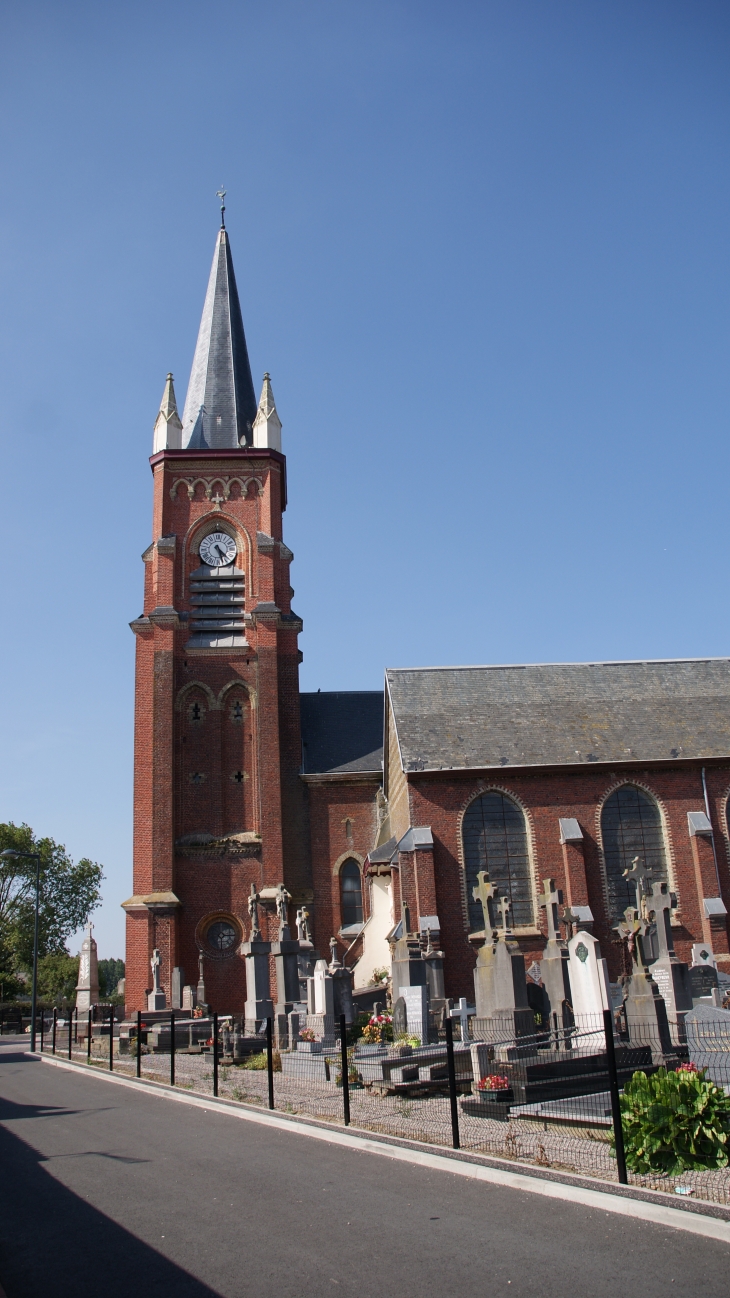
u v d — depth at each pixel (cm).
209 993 4216
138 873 4325
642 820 4069
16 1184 1290
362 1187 1198
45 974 10269
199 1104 1986
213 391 5247
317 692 5212
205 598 4781
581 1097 1631
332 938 4441
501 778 4022
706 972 3431
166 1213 1112
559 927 2698
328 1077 2200
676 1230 978
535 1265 891
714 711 4409
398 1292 834
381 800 4606
